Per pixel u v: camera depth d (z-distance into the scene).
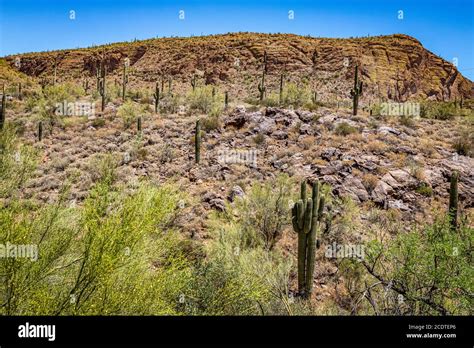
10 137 7.68
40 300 3.68
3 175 6.56
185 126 27.73
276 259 9.42
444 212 14.69
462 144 21.98
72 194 15.54
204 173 19.20
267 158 20.92
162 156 22.17
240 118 26.27
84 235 4.22
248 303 6.23
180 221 12.54
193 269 6.24
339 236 11.80
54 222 4.36
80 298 3.86
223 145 23.30
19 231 3.81
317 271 10.11
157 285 4.16
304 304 7.80
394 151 20.66
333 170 18.05
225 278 6.30
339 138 22.08
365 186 16.72
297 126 24.36
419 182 17.11
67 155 23.41
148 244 4.45
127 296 3.94
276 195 13.16
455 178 13.16
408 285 5.78
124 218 4.04
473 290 5.15
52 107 32.69
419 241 6.02
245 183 17.95
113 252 3.83
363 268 8.52
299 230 9.17
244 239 10.71
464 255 5.76
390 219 13.30
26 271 3.83
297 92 35.78
